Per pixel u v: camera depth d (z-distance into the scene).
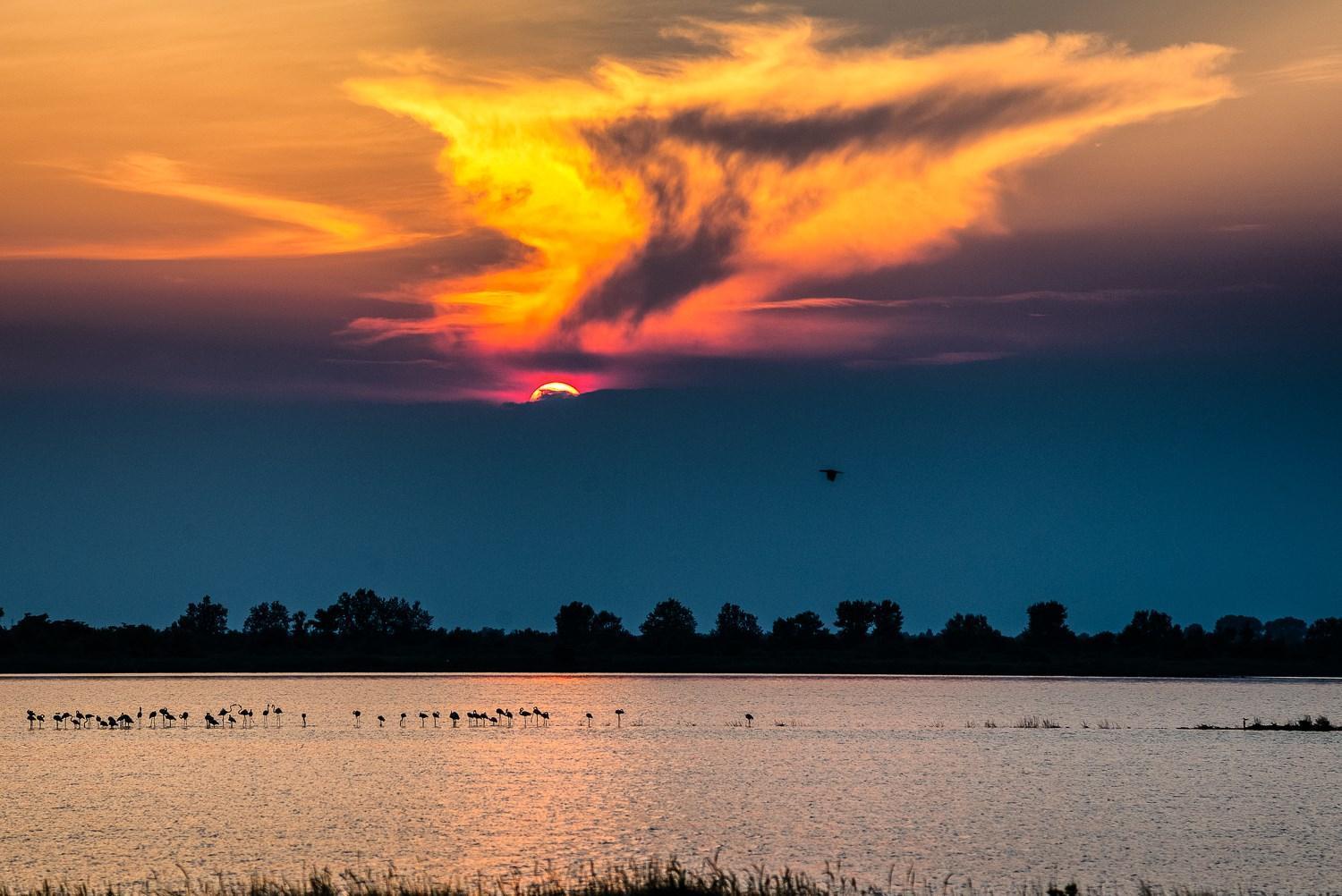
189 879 99.56
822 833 120.44
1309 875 102.25
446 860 107.38
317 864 106.06
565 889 91.00
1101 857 109.31
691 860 107.38
